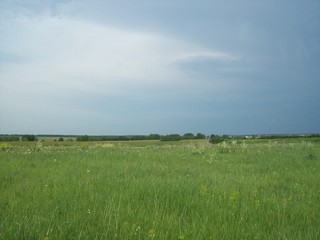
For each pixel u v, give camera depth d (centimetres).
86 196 661
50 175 950
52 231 425
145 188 734
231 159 1475
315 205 611
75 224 457
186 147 2305
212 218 515
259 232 454
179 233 440
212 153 1698
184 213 555
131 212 530
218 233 442
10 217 493
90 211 541
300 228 472
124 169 1105
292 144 2584
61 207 560
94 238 420
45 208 554
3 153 1669
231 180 888
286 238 430
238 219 512
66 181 827
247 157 1562
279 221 501
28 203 594
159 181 833
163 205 590
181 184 791
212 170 1117
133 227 442
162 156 1569
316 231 456
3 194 686
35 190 714
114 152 1772
